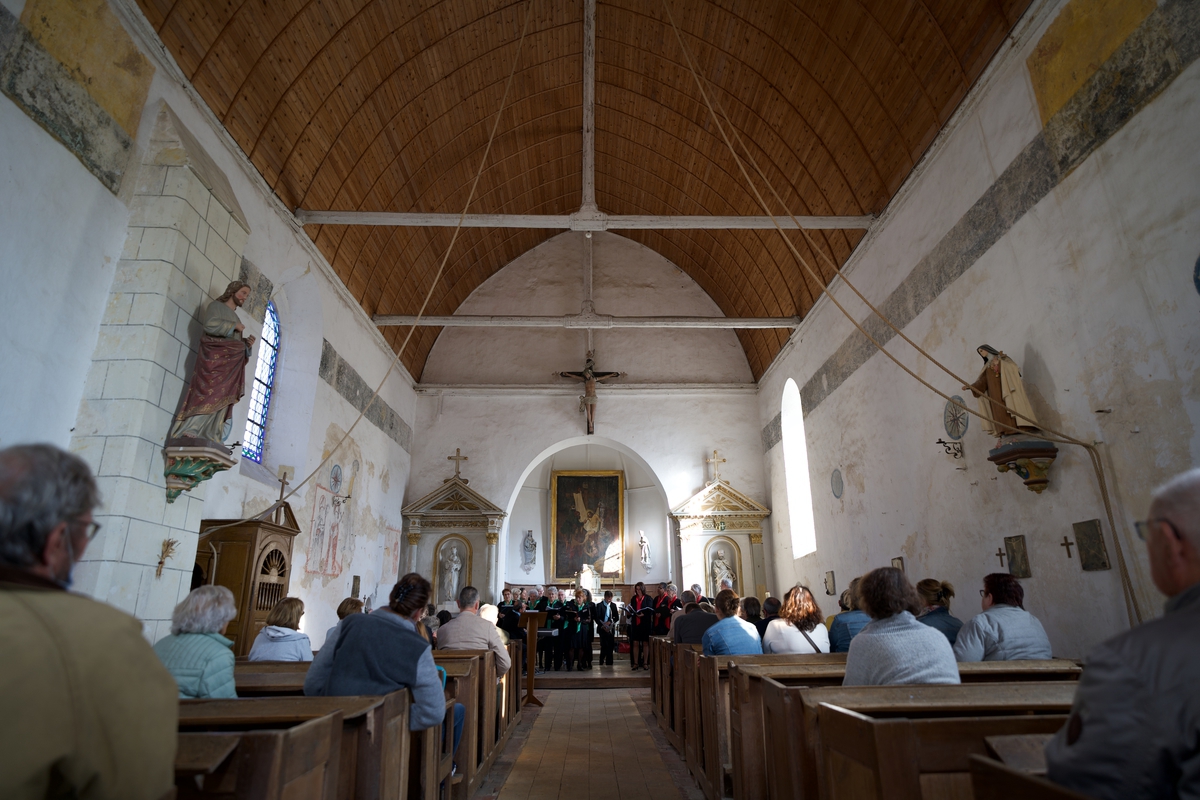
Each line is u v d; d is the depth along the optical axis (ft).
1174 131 17.80
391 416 51.78
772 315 53.31
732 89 40.01
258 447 34.40
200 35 24.97
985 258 26.20
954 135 28.32
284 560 27.94
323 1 29.35
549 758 23.16
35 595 4.70
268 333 35.58
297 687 13.89
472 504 55.52
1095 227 20.58
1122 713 4.62
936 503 30.01
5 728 4.17
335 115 34.24
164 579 20.54
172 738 5.02
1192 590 4.99
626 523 68.39
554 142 50.49
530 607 48.98
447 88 39.83
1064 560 22.00
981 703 9.30
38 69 18.71
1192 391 17.31
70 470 5.23
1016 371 23.04
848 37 31.53
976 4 25.44
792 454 51.78
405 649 12.80
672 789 19.22
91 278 20.38
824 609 44.21
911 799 7.27
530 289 61.98
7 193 17.70
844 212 38.81
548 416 59.00
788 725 10.86
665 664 27.35
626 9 38.63
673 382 60.08
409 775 13.26
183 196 22.17
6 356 17.63
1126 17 19.36
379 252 44.37
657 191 54.29
